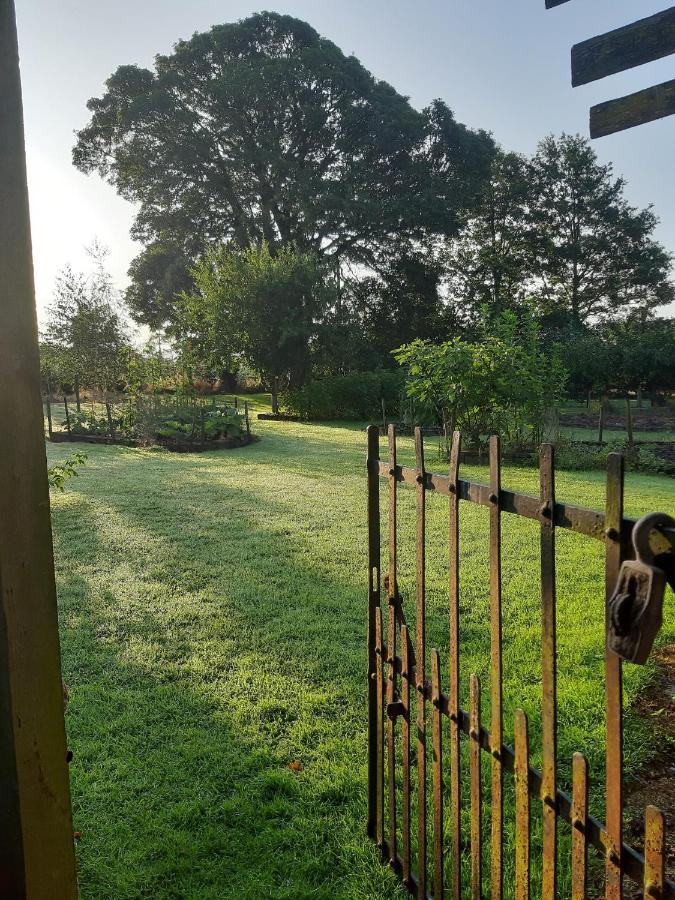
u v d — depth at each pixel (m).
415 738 3.30
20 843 1.22
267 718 3.50
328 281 27.58
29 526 1.24
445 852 2.48
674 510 8.37
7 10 1.19
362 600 5.25
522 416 13.29
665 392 27.67
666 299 41.97
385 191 34.19
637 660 1.06
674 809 2.68
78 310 19.45
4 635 1.18
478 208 41.09
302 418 25.12
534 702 3.57
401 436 18.58
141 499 9.19
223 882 2.39
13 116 1.21
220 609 5.07
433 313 39.47
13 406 1.21
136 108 31.77
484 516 8.09
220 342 26.20
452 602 1.89
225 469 12.08
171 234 36.62
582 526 1.33
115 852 2.54
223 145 33.84
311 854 2.52
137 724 3.42
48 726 1.28
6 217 1.19
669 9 1.99
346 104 32.28
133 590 5.50
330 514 8.26
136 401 17.02
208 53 33.16
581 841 1.39
